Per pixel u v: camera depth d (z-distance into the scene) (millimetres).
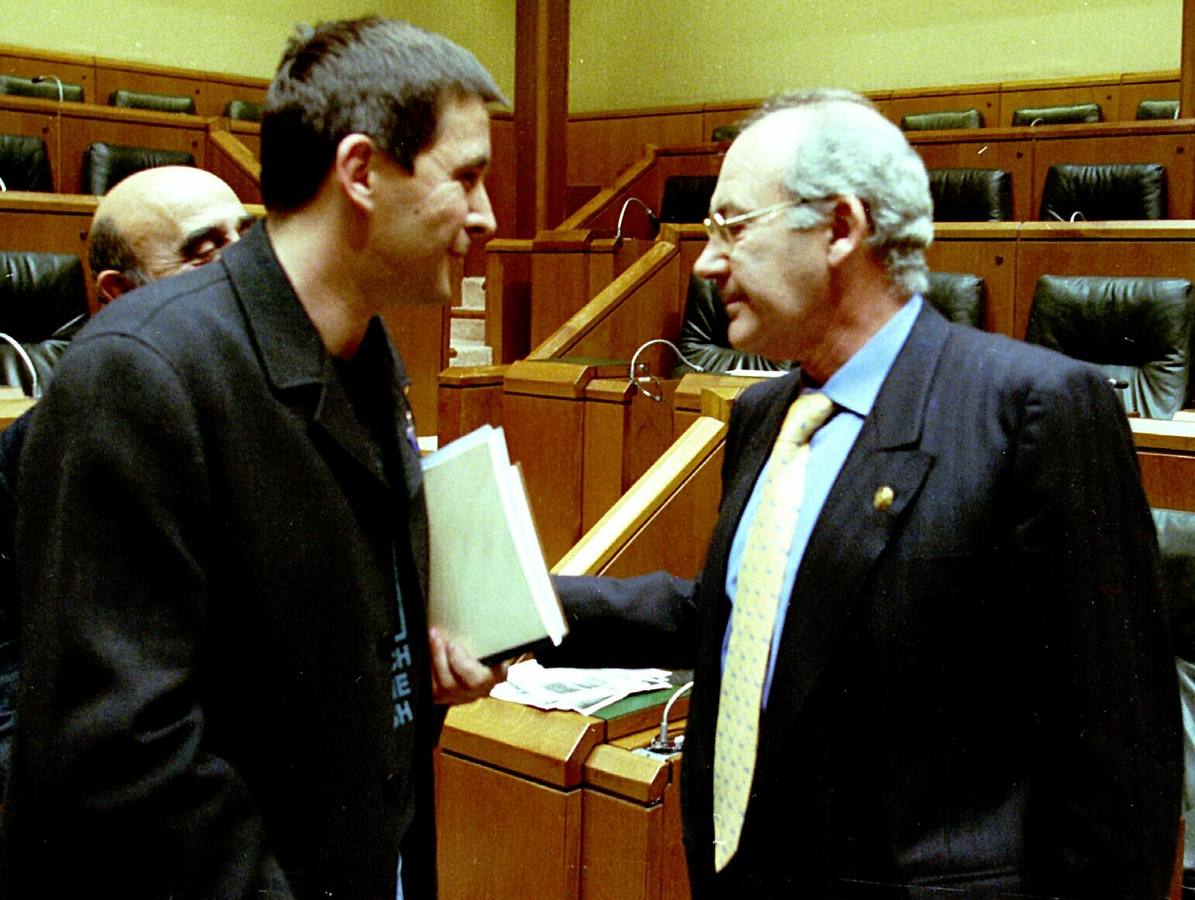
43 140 5223
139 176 1465
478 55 8680
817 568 1024
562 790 1659
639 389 3016
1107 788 956
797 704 1015
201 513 872
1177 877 1562
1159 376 3455
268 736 909
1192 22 5430
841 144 1046
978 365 1031
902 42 7512
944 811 995
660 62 8359
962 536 987
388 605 990
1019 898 976
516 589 1072
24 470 876
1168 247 3551
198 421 875
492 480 1093
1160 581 1012
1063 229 3666
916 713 992
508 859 1727
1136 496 1005
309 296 949
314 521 915
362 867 939
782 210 1054
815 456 1092
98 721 815
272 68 8102
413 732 1030
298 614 905
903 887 979
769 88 7965
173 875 835
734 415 1283
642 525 2262
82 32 7312
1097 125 5102
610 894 1639
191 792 839
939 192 4906
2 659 1262
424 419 4602
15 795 850
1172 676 1010
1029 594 977
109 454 844
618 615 1286
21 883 846
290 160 930
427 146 922
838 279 1072
